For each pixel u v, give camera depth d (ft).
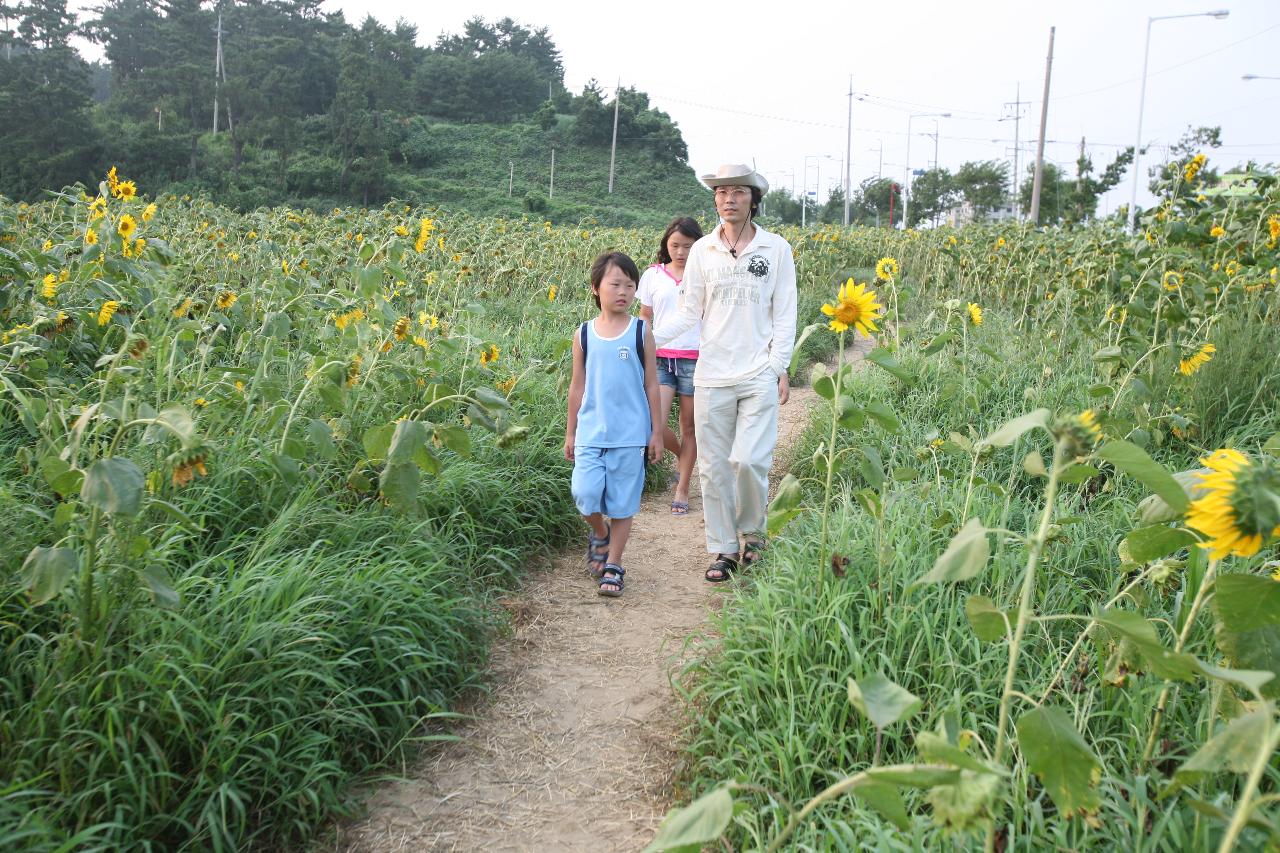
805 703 8.81
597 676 10.85
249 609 9.14
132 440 11.55
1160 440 13.53
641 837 8.00
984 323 28.37
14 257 14.47
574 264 38.75
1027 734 5.28
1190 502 5.08
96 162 185.88
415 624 10.11
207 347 12.75
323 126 232.53
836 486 16.24
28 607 7.99
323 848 7.73
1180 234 19.26
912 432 17.90
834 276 48.65
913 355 22.97
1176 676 5.32
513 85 323.16
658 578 14.03
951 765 4.58
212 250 23.68
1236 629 5.56
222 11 291.58
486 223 43.42
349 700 8.95
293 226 35.58
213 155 203.41
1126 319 17.62
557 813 8.34
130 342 9.18
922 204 201.77
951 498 12.99
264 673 8.49
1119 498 12.84
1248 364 16.71
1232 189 20.98
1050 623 9.43
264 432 12.81
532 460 16.37
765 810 7.37
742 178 13.01
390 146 237.66
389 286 19.93
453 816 8.25
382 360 14.80
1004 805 7.20
